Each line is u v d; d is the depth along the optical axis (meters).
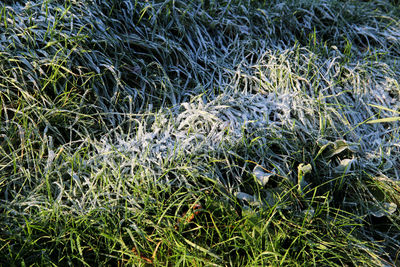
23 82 1.92
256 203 1.72
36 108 1.90
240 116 2.13
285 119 2.12
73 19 2.22
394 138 2.18
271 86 2.34
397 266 1.70
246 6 2.79
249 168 1.91
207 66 2.49
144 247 1.58
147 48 2.38
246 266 1.53
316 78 2.41
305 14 2.94
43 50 2.05
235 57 2.53
